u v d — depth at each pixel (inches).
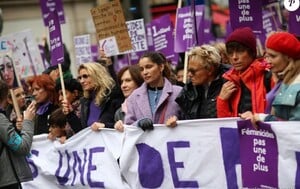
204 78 210.4
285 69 181.3
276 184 187.6
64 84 280.1
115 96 252.7
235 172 201.2
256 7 247.6
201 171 209.6
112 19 298.7
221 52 258.7
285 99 180.4
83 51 371.2
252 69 199.9
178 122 212.5
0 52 327.0
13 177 228.5
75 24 987.3
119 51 299.4
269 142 187.6
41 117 284.5
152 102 229.5
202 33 293.0
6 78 322.7
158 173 220.2
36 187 263.4
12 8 967.0
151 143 220.4
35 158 262.1
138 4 706.8
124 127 228.2
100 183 239.8
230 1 249.9
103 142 238.5
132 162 227.1
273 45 180.9
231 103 203.3
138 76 245.4
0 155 226.8
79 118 258.7
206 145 207.2
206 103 212.1
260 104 197.3
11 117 308.2
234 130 200.2
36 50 366.9
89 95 256.2
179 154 214.2
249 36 199.5
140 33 325.7
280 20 346.3
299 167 182.7
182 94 218.1
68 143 250.5
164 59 230.7
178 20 283.6
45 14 409.1
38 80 284.4
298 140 181.0
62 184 255.4
